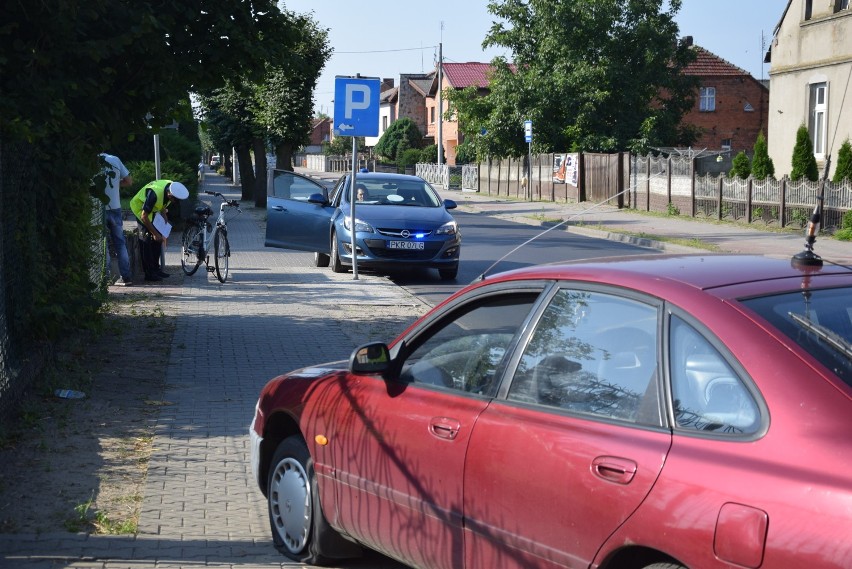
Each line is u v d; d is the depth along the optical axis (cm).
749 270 369
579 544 337
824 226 2464
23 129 722
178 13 896
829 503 270
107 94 885
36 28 769
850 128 2789
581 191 4119
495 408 388
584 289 381
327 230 1784
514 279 416
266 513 567
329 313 1284
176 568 484
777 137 3175
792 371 302
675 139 4797
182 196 1575
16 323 773
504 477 369
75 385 836
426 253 1684
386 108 10300
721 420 311
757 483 288
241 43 905
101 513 542
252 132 3819
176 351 1010
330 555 493
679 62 4831
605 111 4616
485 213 3916
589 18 4566
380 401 448
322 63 3669
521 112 4728
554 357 379
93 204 1179
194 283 1580
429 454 408
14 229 770
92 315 1010
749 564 283
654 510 311
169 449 676
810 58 2972
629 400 342
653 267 378
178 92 898
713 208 3020
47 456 652
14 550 496
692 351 329
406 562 434
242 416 764
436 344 442
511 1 4766
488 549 378
